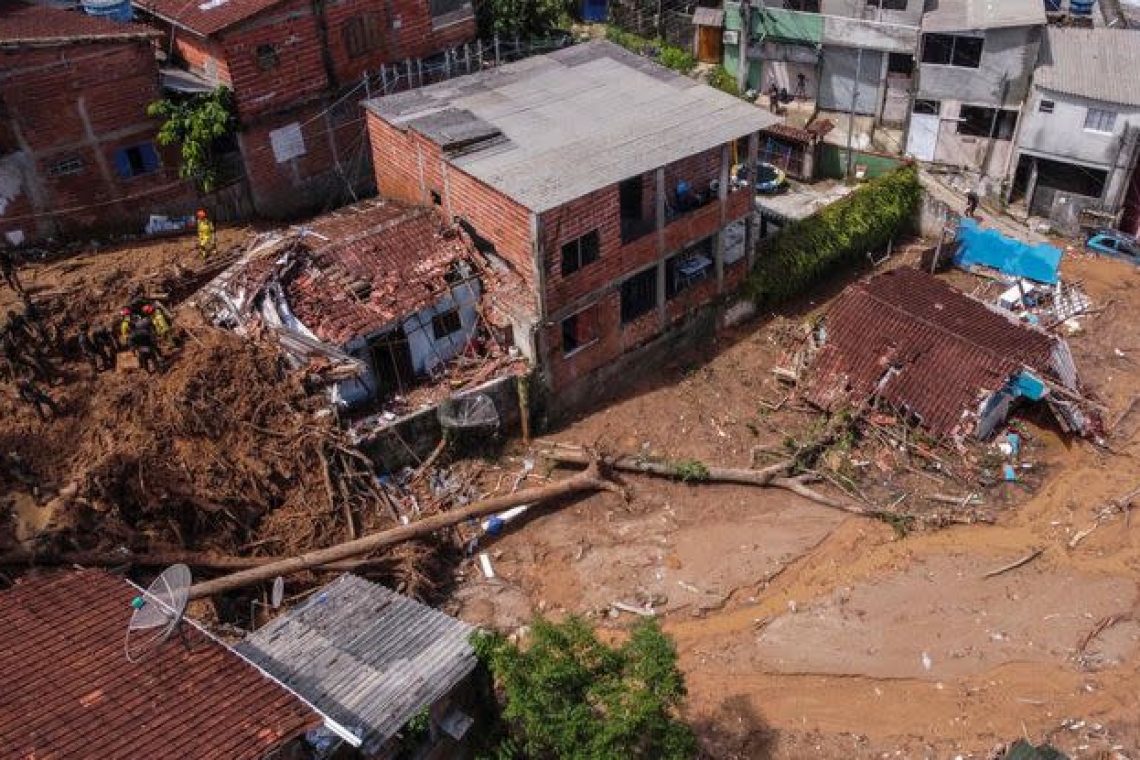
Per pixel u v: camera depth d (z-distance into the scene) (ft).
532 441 100.99
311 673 62.75
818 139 142.41
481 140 98.99
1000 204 140.97
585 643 61.26
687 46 167.12
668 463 97.30
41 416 85.81
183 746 48.49
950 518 92.68
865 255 130.82
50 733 49.21
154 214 117.70
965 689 78.07
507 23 136.56
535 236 90.48
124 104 110.11
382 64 124.77
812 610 84.89
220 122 110.73
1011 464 98.68
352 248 99.91
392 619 67.67
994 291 125.29
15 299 101.50
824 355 107.76
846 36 146.61
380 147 109.50
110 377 90.48
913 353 103.76
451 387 98.63
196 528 83.66
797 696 77.87
